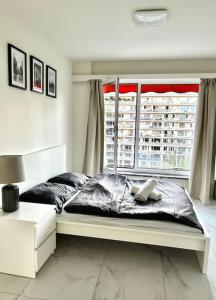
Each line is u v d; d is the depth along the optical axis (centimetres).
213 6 211
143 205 237
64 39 300
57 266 207
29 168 258
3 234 190
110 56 373
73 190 280
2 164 189
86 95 418
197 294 178
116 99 395
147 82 421
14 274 194
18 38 240
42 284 184
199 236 200
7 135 228
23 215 194
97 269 204
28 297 171
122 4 210
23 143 259
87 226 220
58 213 225
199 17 232
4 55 218
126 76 392
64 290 178
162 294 177
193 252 236
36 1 205
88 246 242
